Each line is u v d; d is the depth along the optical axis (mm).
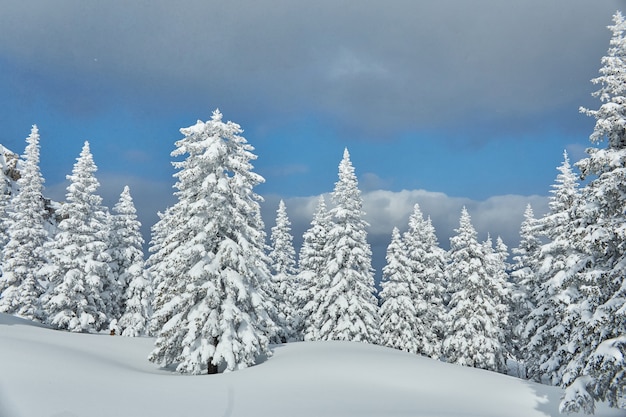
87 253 36594
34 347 19203
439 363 21938
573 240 13312
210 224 22250
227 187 22656
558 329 24781
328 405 13656
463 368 21406
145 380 16719
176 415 11500
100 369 17812
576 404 11711
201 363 20969
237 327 22016
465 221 38531
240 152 24312
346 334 32500
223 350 20328
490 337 35688
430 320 43438
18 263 40969
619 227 11938
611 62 13047
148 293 40812
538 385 18797
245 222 23656
